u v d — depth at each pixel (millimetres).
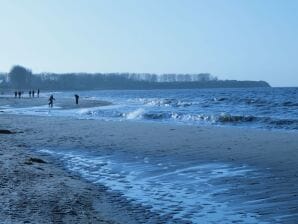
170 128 28969
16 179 12156
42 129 28625
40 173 13359
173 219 9242
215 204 10406
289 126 30000
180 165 15453
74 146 20812
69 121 35375
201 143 21016
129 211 9820
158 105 64125
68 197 10656
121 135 24953
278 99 70375
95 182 12930
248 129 28188
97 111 48000
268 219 9188
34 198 10305
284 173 13508
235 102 64812
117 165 15758
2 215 8812
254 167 14680
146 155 17797
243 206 10172
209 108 53688
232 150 18516
